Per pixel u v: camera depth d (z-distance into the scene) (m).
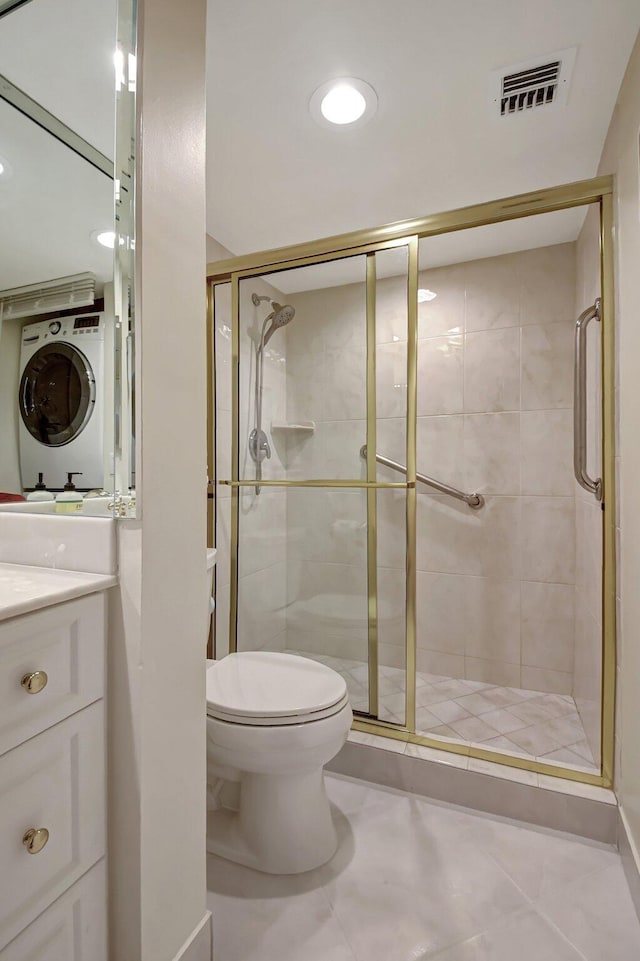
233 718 1.24
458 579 2.48
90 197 0.89
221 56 1.27
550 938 1.09
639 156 1.20
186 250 0.95
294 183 1.83
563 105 1.44
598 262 1.71
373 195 1.90
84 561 0.88
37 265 0.94
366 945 1.07
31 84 0.94
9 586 0.78
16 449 0.97
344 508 1.92
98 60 0.88
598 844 1.38
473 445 2.45
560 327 2.29
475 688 2.36
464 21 1.18
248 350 2.08
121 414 0.84
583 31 1.21
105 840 0.85
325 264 1.92
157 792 0.87
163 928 0.88
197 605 0.98
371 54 1.27
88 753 0.82
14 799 0.69
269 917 1.13
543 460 2.33
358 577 1.89
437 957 1.04
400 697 1.80
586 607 1.98
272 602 2.05
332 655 1.93
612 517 1.48
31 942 0.71
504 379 2.39
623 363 1.38
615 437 1.48
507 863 1.31
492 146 1.63
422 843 1.38
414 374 1.78
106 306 0.87
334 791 1.62
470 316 2.45
